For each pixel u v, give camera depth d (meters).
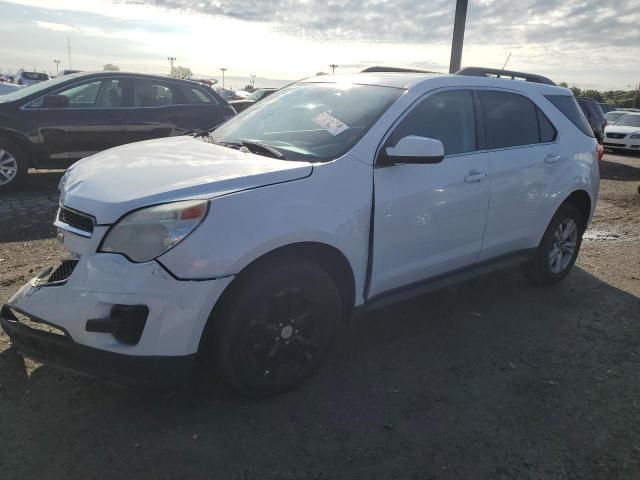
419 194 3.37
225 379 2.76
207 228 2.49
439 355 3.58
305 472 2.45
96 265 2.49
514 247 4.32
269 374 2.90
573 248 5.00
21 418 2.69
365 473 2.46
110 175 2.85
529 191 4.24
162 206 2.48
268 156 3.18
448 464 2.55
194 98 8.64
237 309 2.64
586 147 4.84
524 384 3.28
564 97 4.86
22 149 7.48
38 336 2.62
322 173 2.95
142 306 2.43
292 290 2.84
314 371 3.11
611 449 2.72
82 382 3.02
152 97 8.26
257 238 2.59
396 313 4.20
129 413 2.78
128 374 2.52
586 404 3.11
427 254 3.57
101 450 2.51
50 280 2.72
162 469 2.41
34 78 31.42
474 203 3.77
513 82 4.38
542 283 4.88
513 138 4.20
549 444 2.73
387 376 3.28
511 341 3.84
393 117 3.36
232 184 2.66
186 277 2.45
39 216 6.41
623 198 10.02
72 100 7.71
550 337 3.93
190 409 2.84
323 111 3.60
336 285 3.18
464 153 3.77
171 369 2.54
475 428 2.83
